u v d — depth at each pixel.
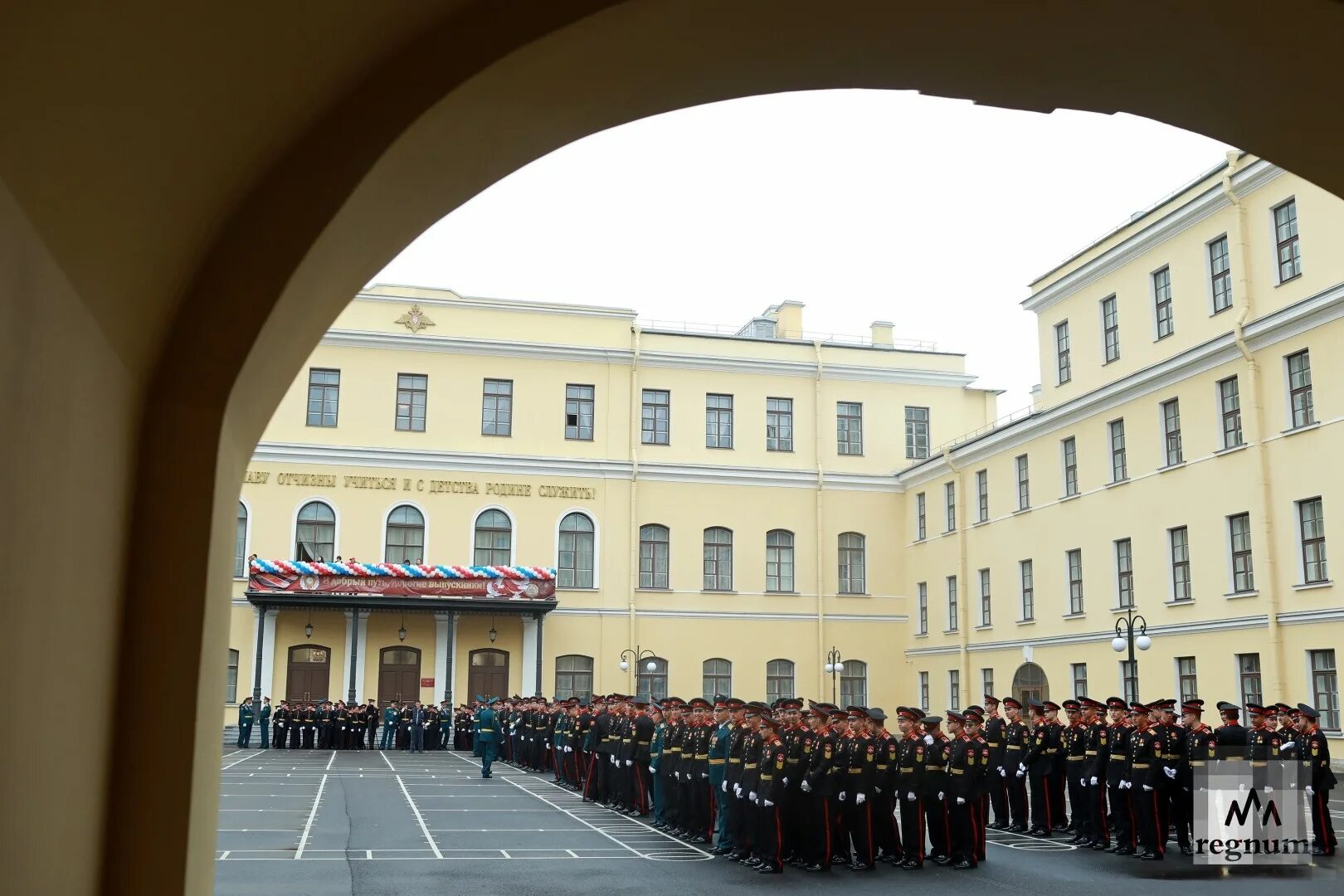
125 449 4.57
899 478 43.62
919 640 42.16
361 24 4.51
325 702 37.81
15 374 3.20
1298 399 25.91
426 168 5.35
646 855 15.63
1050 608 34.12
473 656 39.88
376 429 40.09
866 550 43.22
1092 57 5.73
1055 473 34.25
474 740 36.00
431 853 15.34
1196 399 28.73
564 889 12.73
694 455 42.50
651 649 40.91
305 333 5.65
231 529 5.35
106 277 4.06
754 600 41.97
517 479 40.75
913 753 15.13
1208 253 29.00
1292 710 16.16
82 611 4.06
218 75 4.07
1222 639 27.34
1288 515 25.78
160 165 4.11
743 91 5.91
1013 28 5.44
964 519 39.25
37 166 3.32
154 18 3.51
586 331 42.19
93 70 3.41
